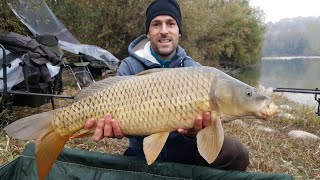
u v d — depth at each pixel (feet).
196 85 2.44
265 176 2.69
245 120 7.63
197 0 21.68
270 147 5.51
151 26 3.41
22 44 5.93
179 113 2.44
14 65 5.79
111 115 2.49
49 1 15.08
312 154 5.39
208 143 2.40
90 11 16.10
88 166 3.04
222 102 2.43
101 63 12.58
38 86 6.23
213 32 25.20
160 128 2.47
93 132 2.58
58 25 12.29
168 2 3.37
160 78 2.48
